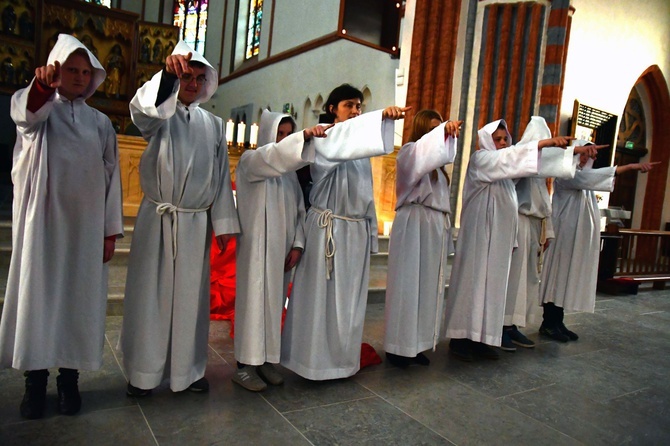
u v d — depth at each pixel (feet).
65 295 7.43
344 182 9.43
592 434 8.37
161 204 7.97
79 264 7.42
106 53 30.07
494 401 9.44
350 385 9.70
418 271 10.58
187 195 8.07
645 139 36.01
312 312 9.34
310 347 9.32
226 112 54.44
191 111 8.25
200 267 8.32
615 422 8.92
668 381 11.36
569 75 27.35
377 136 8.30
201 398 8.54
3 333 7.18
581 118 28.48
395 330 10.66
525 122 23.73
